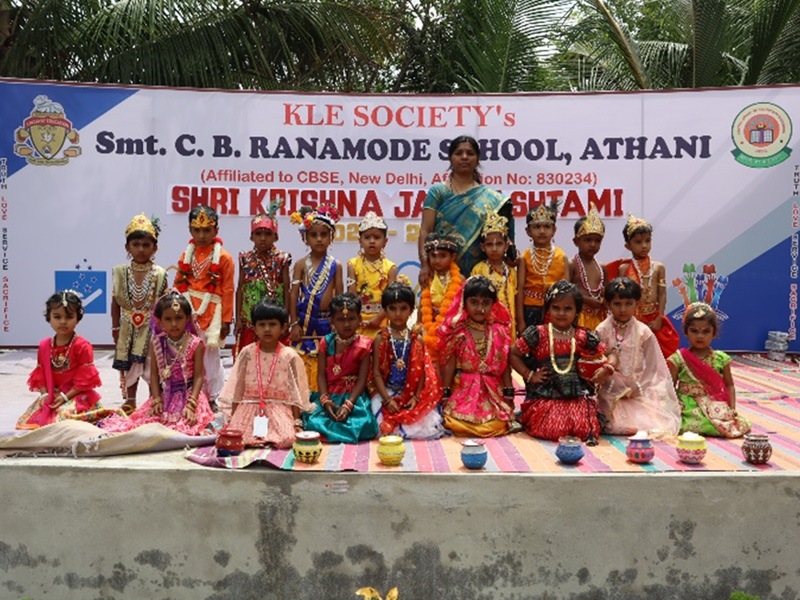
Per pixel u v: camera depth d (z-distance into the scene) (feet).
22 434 14.15
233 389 15.23
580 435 15.15
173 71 33.45
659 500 12.51
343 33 36.29
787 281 27.76
